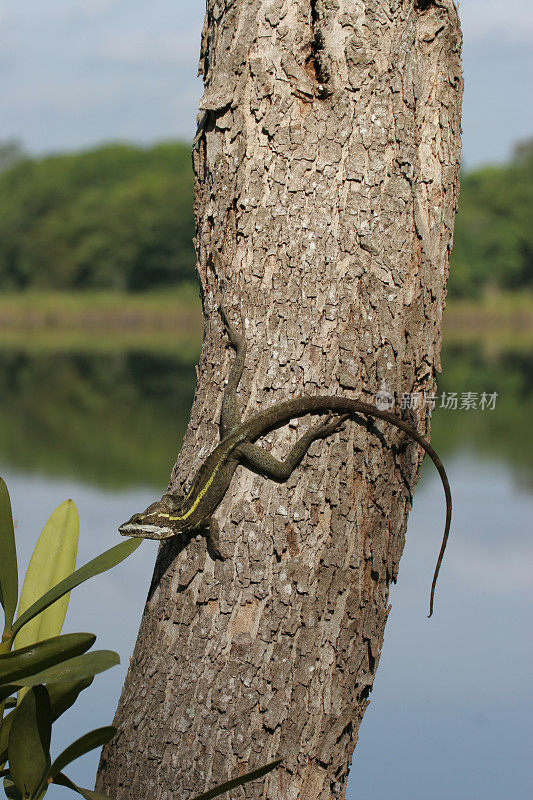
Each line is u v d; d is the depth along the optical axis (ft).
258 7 13.19
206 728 12.72
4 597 12.22
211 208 13.79
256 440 13.35
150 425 65.31
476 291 212.02
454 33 13.74
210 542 13.26
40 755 11.64
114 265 248.32
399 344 13.39
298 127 13.20
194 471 13.87
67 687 12.67
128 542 12.20
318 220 13.23
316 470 13.17
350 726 13.48
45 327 201.05
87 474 47.37
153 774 12.80
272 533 13.08
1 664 11.07
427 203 13.65
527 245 221.46
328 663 13.07
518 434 63.16
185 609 13.23
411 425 13.88
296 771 12.86
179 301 210.79
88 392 83.82
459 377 81.61
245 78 13.24
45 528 14.48
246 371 13.50
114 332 186.70
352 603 13.20
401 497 13.94
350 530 13.20
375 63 13.10
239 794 12.60
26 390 85.66
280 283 13.35
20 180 290.15
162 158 325.42
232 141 13.39
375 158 13.16
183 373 98.58
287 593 12.95
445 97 13.79
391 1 13.14
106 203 258.98
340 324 13.25
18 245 261.03
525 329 180.75
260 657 12.84
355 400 13.14
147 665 13.34
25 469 48.44
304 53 13.21
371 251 13.19
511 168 248.52
